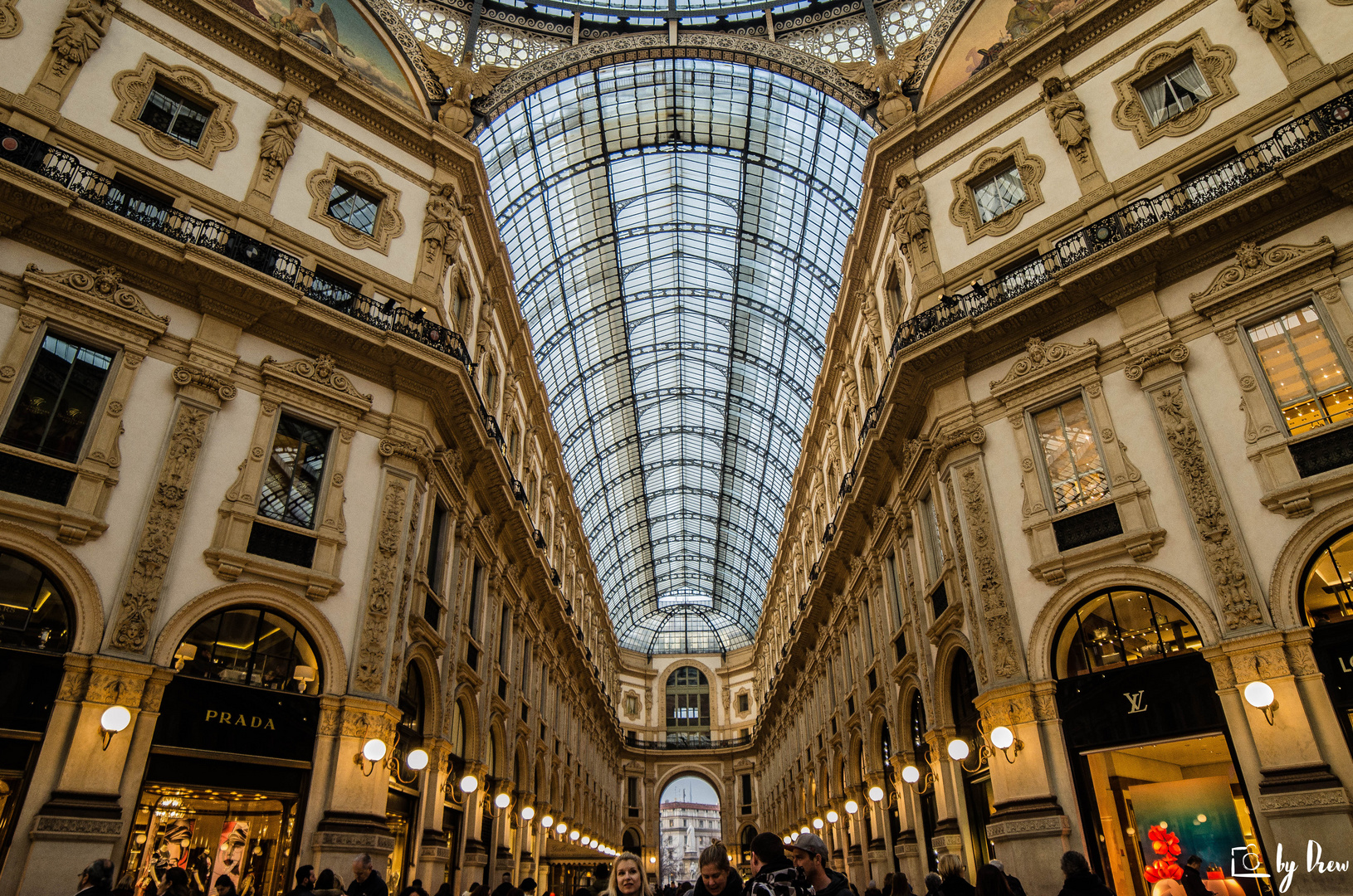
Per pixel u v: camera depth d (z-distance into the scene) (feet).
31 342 35.99
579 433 133.18
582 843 105.91
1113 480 39.09
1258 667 32.48
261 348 43.98
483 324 63.98
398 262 52.65
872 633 66.18
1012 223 49.21
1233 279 38.01
